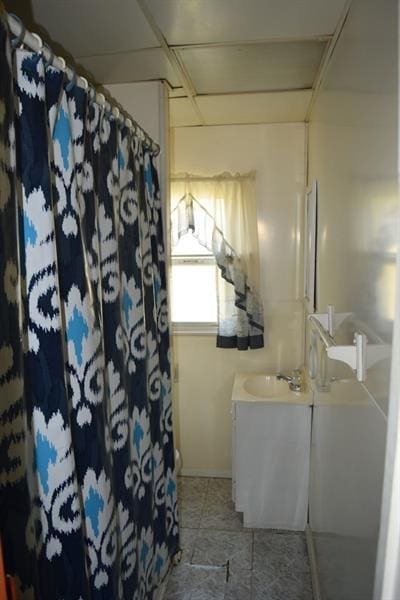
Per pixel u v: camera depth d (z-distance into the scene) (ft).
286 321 8.80
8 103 2.42
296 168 8.41
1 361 2.41
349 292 3.77
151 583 5.45
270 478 7.47
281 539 7.36
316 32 4.71
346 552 3.80
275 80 6.19
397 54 2.34
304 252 8.38
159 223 5.96
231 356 9.04
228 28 4.66
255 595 6.21
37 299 2.78
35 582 2.76
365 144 3.18
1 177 2.36
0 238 2.35
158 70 5.83
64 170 3.09
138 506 4.98
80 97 3.35
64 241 3.12
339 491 4.23
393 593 2.26
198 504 8.43
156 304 5.77
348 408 3.79
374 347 2.81
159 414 5.72
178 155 8.62
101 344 3.69
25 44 2.62
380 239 2.70
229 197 8.33
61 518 2.99
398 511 2.21
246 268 8.41
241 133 8.46
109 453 3.77
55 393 2.88
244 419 7.36
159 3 4.13
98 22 4.51
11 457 2.54
